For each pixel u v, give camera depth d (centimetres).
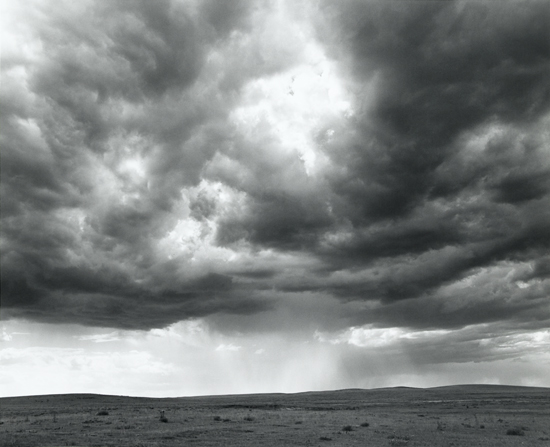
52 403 15638
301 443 4088
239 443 4094
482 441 4222
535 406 10444
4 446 3941
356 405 12200
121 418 7075
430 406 11038
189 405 13175
